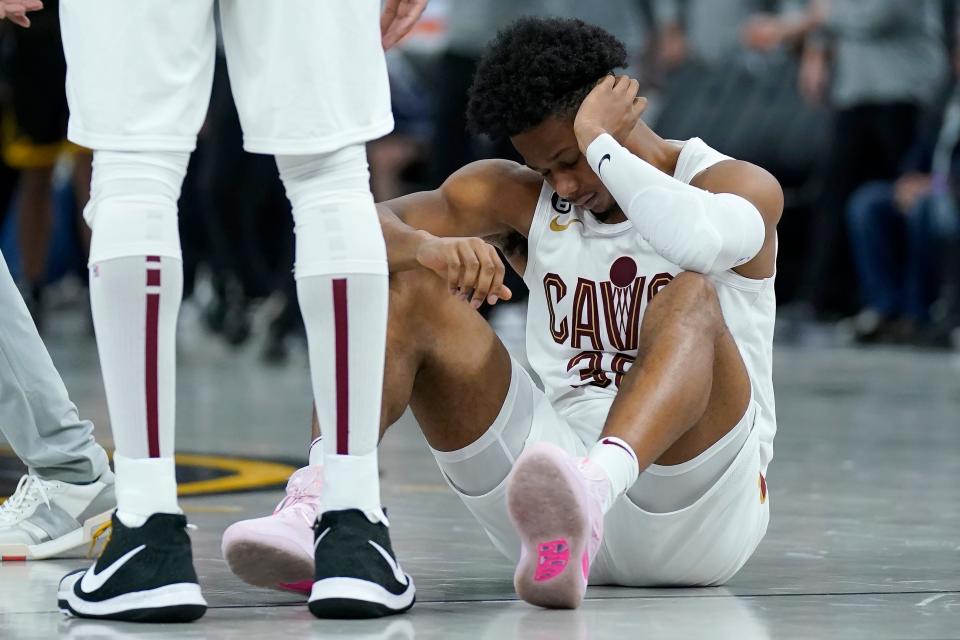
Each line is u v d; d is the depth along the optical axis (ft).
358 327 22.34
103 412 60.39
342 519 22.72
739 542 26.45
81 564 28.94
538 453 22.02
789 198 116.78
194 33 21.68
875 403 68.13
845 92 101.76
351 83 22.08
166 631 21.65
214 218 97.60
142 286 21.74
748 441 25.68
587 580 25.03
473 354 25.35
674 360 23.95
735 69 116.47
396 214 27.63
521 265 28.91
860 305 114.32
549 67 25.70
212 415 61.11
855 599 25.38
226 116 94.79
